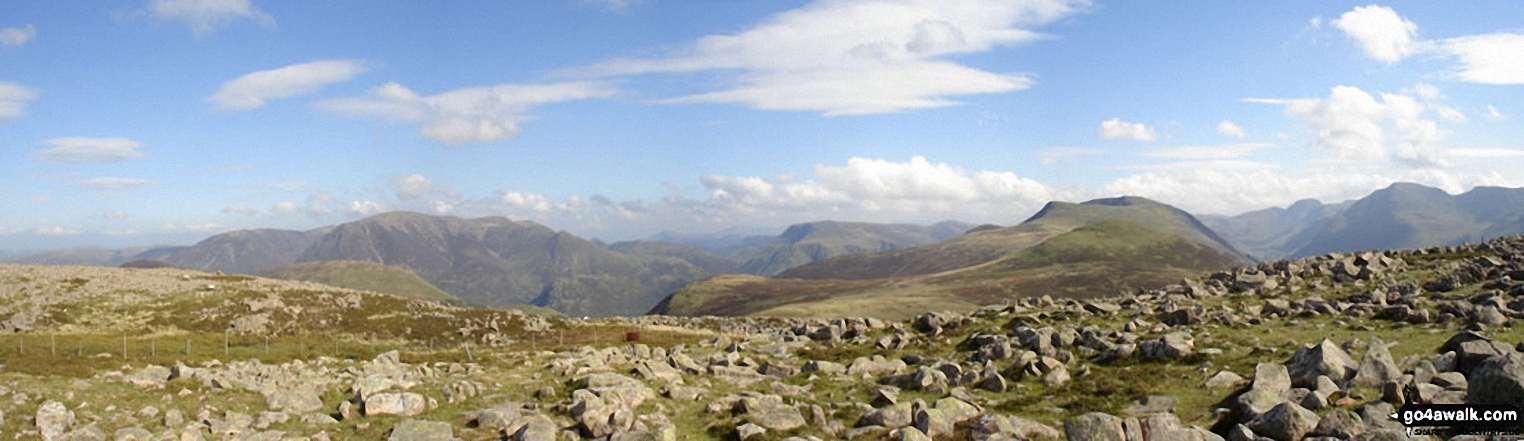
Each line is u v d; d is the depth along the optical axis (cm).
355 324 9544
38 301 9200
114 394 3328
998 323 5825
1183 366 3928
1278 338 4331
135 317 8981
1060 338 4762
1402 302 5159
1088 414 2808
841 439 2991
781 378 4406
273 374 4131
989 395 3734
